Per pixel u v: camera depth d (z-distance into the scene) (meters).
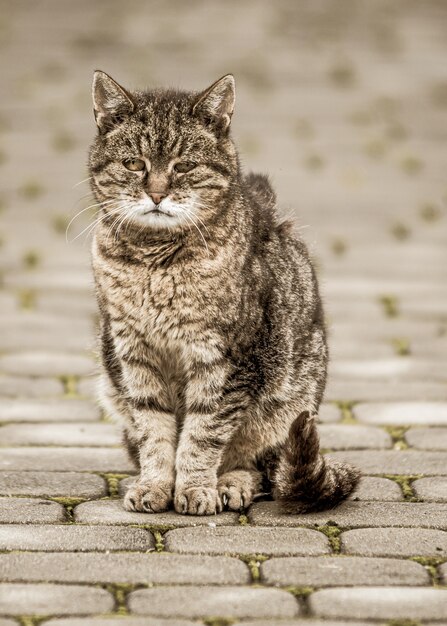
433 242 13.59
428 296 11.81
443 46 23.31
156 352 7.39
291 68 21.36
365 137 17.80
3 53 22.09
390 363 9.98
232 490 6.99
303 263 8.14
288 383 7.59
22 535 6.30
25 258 12.86
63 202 14.82
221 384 7.20
